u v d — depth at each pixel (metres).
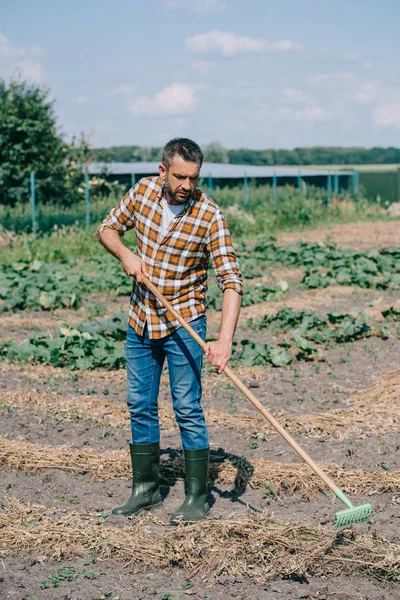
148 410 4.37
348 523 3.73
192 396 4.24
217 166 37.16
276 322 9.63
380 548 3.90
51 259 16.20
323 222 27.81
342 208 31.70
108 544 3.98
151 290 4.07
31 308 10.94
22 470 5.06
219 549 3.90
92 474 5.01
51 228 20.09
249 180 33.66
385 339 8.73
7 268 13.43
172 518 4.25
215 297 10.77
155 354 4.30
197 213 4.08
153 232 4.12
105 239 4.26
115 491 4.78
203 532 4.03
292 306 10.77
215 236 4.12
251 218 24.14
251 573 3.77
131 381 4.34
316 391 6.84
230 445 5.53
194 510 4.27
